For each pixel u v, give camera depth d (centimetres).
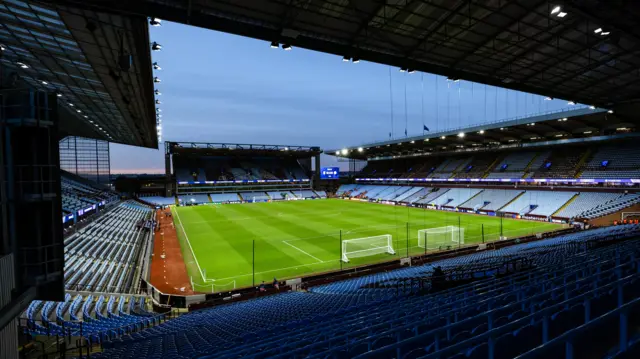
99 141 6438
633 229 2447
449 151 7069
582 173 4800
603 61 1750
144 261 2650
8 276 584
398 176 8350
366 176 9450
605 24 1278
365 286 1733
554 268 1069
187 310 1786
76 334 1052
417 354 463
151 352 768
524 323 478
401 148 7638
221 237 3556
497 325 496
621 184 4253
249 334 858
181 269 2512
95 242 2816
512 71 1888
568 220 4069
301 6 1129
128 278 2230
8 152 620
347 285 1892
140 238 3472
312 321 952
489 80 1922
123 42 1409
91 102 2700
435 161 7938
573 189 4794
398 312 782
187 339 927
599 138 4541
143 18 1067
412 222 4384
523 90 2108
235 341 812
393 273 2108
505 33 1443
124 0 988
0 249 608
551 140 5209
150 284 2139
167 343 882
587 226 3747
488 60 1722
